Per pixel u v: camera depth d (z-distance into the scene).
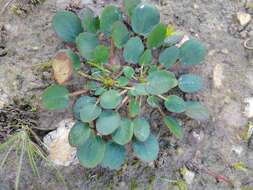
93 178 0.20
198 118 0.20
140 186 0.20
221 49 0.22
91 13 0.20
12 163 0.20
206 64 0.22
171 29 0.21
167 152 0.20
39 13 0.21
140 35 0.21
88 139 0.19
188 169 0.20
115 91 0.19
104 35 0.20
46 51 0.21
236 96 0.22
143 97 0.20
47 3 0.21
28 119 0.20
